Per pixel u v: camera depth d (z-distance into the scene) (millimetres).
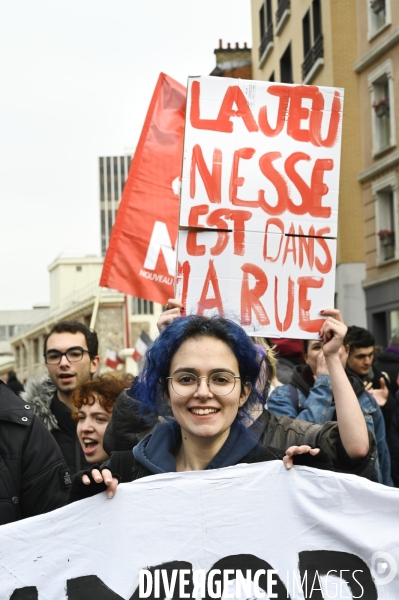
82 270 86938
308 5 26328
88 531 3061
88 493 3084
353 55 24641
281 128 4586
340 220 24969
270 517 3070
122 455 3316
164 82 7777
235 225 4492
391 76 22844
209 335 3072
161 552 3047
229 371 3057
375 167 23781
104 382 4820
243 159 4539
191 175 4496
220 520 3066
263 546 3053
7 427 3936
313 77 26391
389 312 23531
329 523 3045
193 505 3076
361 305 24859
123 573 3035
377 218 24047
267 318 4453
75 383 5461
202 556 3047
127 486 3080
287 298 4469
